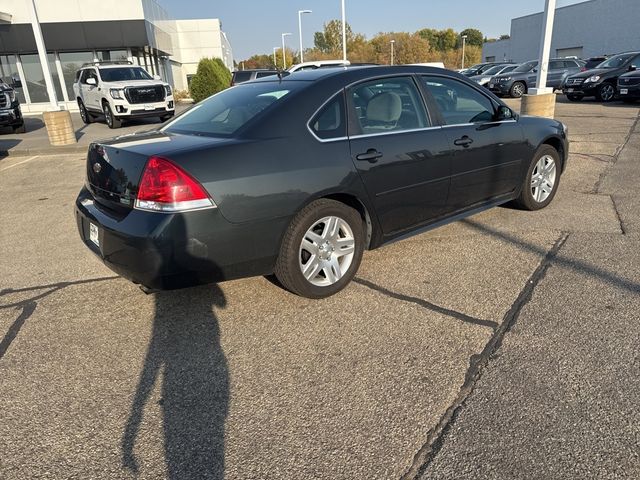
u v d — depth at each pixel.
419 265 4.18
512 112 4.87
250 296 3.74
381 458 2.18
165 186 2.87
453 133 4.19
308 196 3.30
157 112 15.82
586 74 18.27
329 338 3.15
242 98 3.80
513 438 2.25
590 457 2.13
